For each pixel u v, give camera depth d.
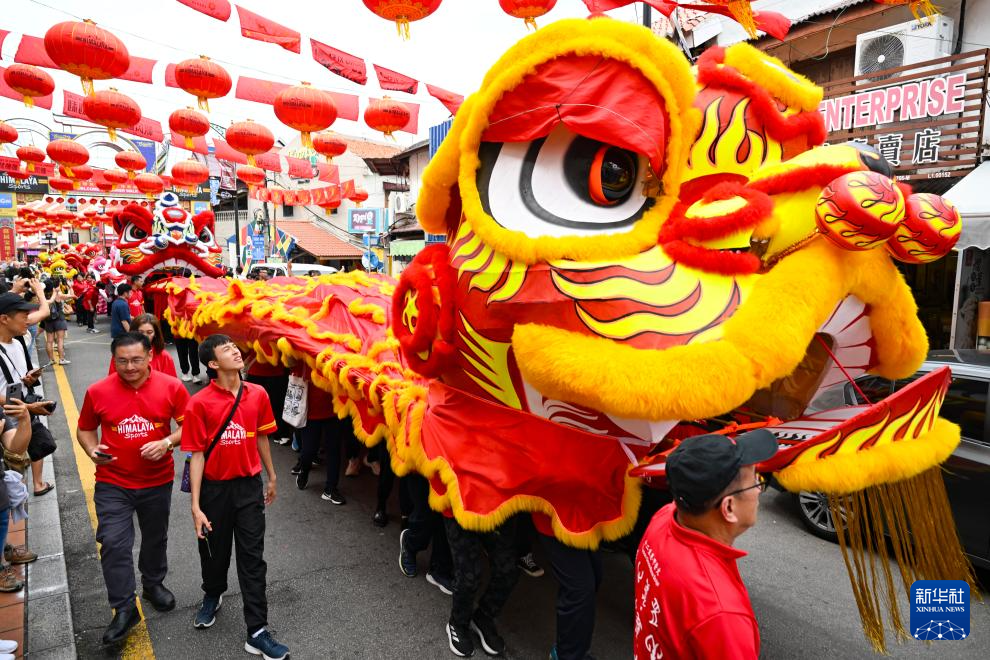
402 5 3.41
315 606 3.65
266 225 25.69
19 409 3.29
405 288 2.98
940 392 2.23
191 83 4.81
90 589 3.80
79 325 17.33
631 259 2.13
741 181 2.36
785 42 8.88
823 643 3.33
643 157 2.24
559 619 2.75
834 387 2.76
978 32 7.54
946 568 2.26
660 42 2.11
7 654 2.95
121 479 3.32
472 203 2.35
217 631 3.38
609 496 2.60
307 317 5.17
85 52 4.15
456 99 5.38
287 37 4.35
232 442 3.12
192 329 7.34
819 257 2.04
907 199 2.07
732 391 1.85
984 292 7.77
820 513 4.59
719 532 1.63
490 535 3.09
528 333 2.15
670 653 1.60
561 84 2.15
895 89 7.62
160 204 10.04
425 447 3.08
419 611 3.60
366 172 23.66
